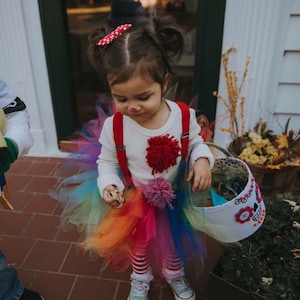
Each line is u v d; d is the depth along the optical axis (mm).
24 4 2385
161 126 1232
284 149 2086
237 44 2281
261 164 2029
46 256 1851
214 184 1443
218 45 2328
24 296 1517
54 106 2732
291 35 2209
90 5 2932
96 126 1546
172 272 1531
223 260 1409
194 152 1291
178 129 1253
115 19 2893
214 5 2223
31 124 2771
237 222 1245
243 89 2389
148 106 1094
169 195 1251
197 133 1340
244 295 1309
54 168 2666
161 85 1127
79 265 1791
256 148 2131
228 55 2328
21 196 2328
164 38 1154
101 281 1704
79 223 1440
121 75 1041
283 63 2303
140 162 1271
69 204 1475
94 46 1198
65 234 1986
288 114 2463
